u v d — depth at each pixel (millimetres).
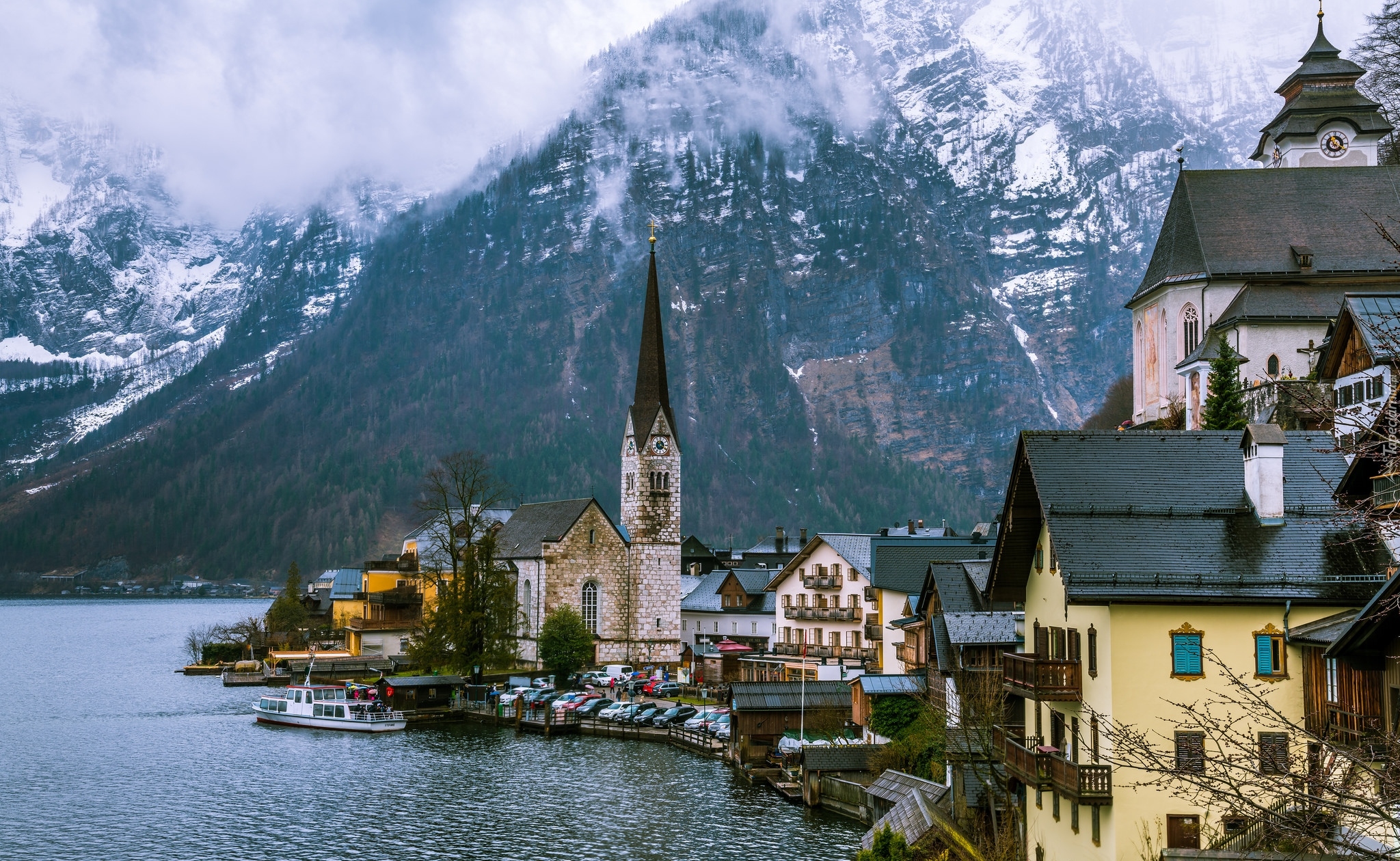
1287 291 102188
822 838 75125
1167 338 108750
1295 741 28625
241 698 150000
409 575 182750
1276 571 45938
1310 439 51062
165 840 76500
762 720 98375
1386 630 36594
